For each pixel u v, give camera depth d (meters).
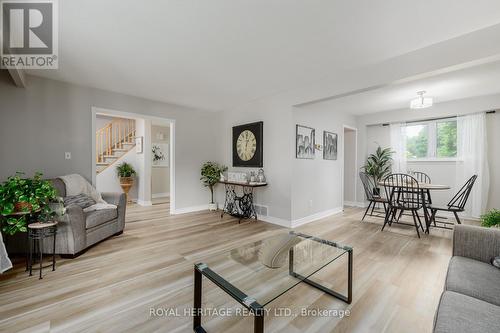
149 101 4.41
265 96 4.24
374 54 2.59
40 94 3.24
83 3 1.77
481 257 1.59
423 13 1.88
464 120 4.40
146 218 4.48
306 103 3.70
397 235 3.52
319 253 2.00
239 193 4.82
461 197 4.18
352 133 5.96
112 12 1.88
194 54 2.61
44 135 3.28
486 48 2.07
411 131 5.18
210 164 5.14
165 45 2.41
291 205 3.91
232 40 2.32
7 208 2.21
